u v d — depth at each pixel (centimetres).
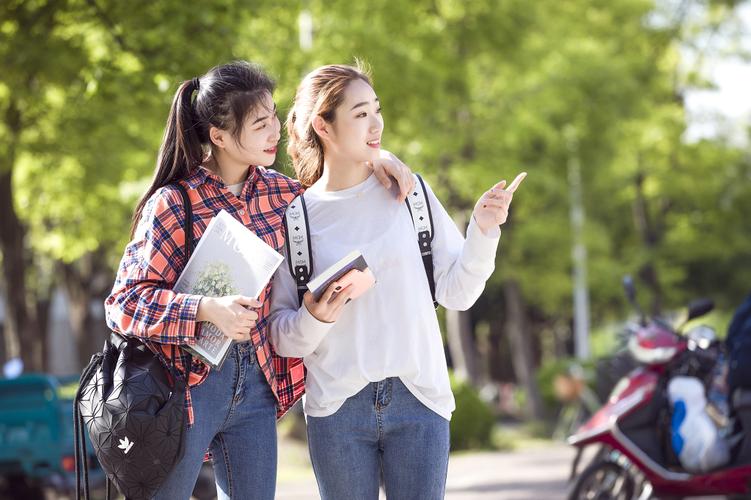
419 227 557
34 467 1441
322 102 553
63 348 5644
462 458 2444
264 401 546
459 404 2700
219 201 540
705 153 4272
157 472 502
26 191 2417
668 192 4262
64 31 1705
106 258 3409
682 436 1063
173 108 545
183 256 527
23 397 1462
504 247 3762
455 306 561
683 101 4372
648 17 4091
